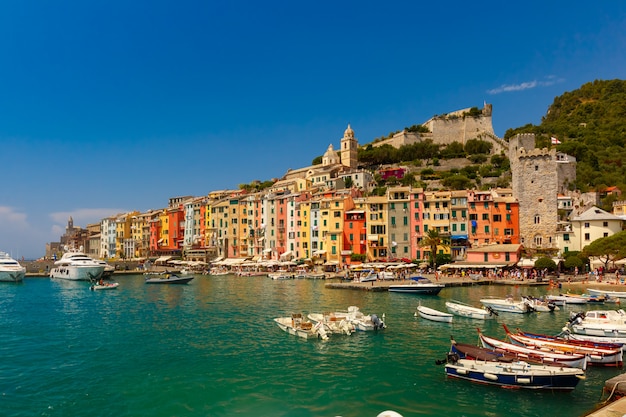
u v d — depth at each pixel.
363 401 28.33
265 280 110.69
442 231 116.75
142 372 34.31
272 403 28.20
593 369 34.03
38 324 53.56
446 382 31.52
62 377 33.25
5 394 29.84
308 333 44.44
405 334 46.03
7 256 126.81
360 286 86.00
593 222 102.25
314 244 136.25
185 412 27.09
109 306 69.06
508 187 138.88
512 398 28.59
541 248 106.69
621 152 158.00
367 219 124.44
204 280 114.94
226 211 161.50
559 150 150.25
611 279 87.81
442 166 181.88
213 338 45.22
